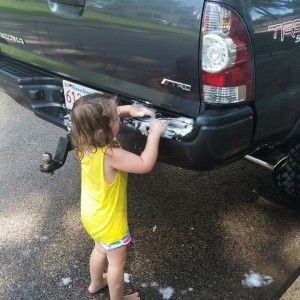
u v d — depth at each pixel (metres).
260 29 2.04
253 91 2.11
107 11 2.32
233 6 1.95
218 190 3.31
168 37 2.10
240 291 2.46
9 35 3.12
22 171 3.59
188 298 2.44
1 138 4.07
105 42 2.41
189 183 3.40
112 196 2.17
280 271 2.59
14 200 3.25
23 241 2.87
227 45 1.97
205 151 2.10
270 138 2.38
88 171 2.15
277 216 3.02
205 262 2.67
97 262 2.36
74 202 3.23
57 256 2.75
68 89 2.80
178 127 2.14
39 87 2.96
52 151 3.84
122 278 2.31
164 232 2.92
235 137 2.12
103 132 2.08
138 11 2.18
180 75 2.13
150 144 2.14
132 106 2.31
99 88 2.59
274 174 2.91
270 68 2.15
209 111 2.09
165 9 2.07
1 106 4.69
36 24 2.82
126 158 2.13
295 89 2.33
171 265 2.66
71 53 2.67
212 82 2.03
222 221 3.00
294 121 2.44
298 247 2.76
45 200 3.25
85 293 2.49
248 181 3.39
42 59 2.93
